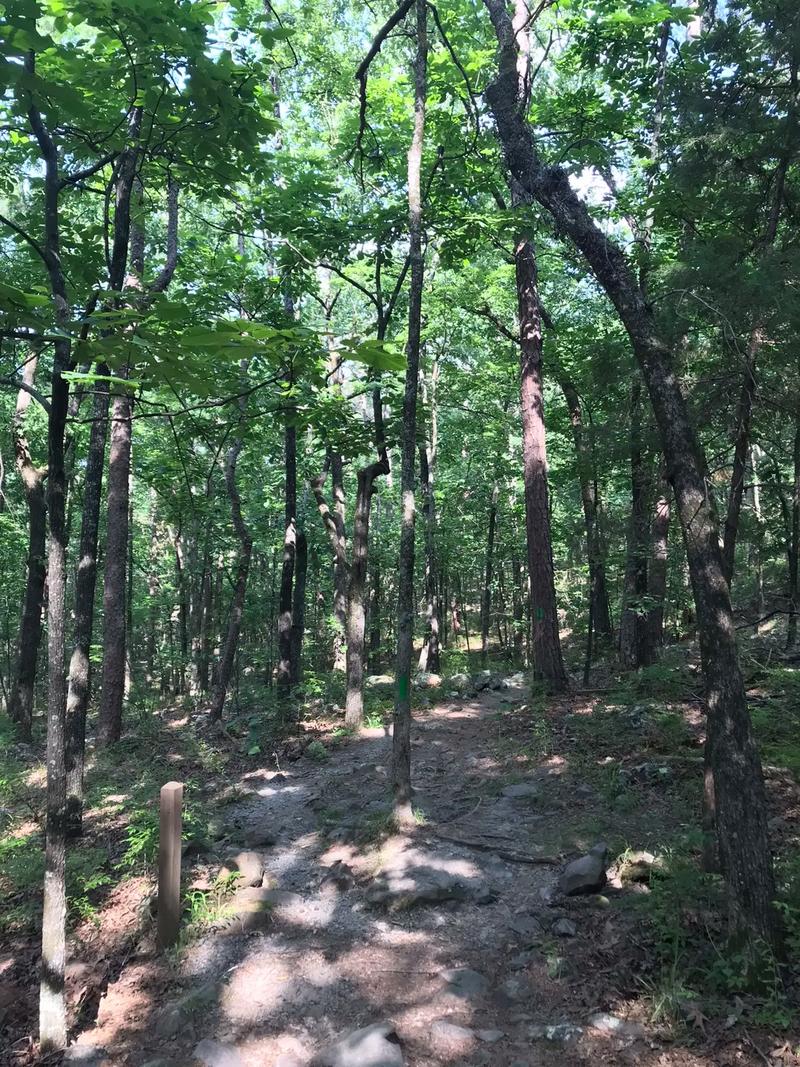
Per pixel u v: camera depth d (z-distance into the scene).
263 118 4.91
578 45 10.70
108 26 4.48
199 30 4.36
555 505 23.66
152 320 3.27
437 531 20.78
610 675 13.95
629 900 5.03
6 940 5.55
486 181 9.92
